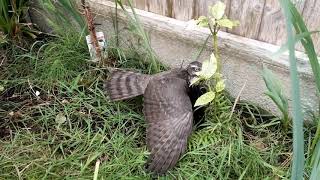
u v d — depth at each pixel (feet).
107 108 2.25
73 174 1.97
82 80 2.38
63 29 2.56
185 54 2.34
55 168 2.01
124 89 2.20
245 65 2.13
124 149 2.05
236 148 2.00
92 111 2.26
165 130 1.94
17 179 1.96
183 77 2.10
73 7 2.33
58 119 2.23
